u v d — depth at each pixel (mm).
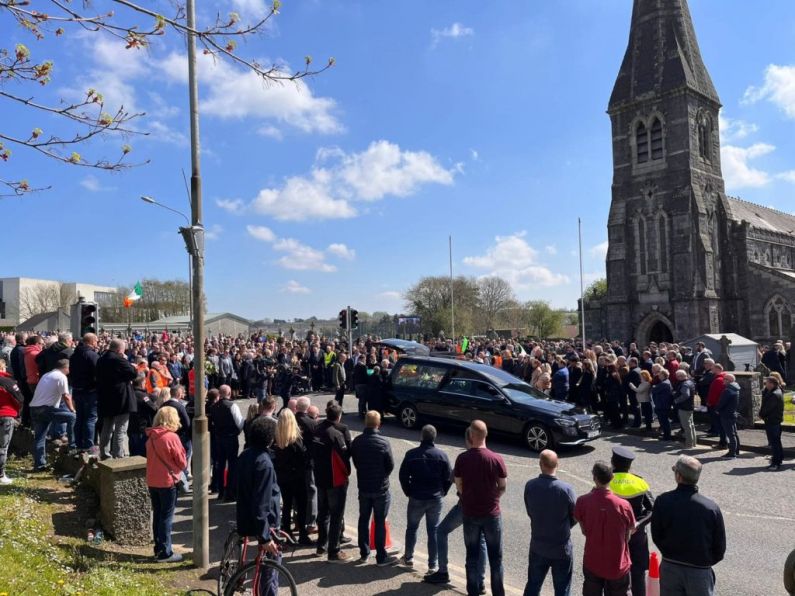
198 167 7668
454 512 6977
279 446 8359
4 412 9078
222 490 10633
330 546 7695
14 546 6484
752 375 16547
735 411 13523
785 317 43125
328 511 8008
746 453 13867
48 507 8414
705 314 42031
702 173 44562
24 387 12258
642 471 12242
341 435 7832
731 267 45625
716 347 29016
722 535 5121
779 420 12445
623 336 45812
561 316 94188
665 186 44438
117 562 7105
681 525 5156
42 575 5992
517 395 14883
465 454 6691
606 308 47156
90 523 8172
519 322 95125
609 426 17125
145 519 8188
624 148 46875
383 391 17125
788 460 13125
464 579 7293
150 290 95562
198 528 7383
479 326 85875
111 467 7980
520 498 10430
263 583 5742
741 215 52406
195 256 7547
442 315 79188
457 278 86062
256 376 23625
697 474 5254
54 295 95125
